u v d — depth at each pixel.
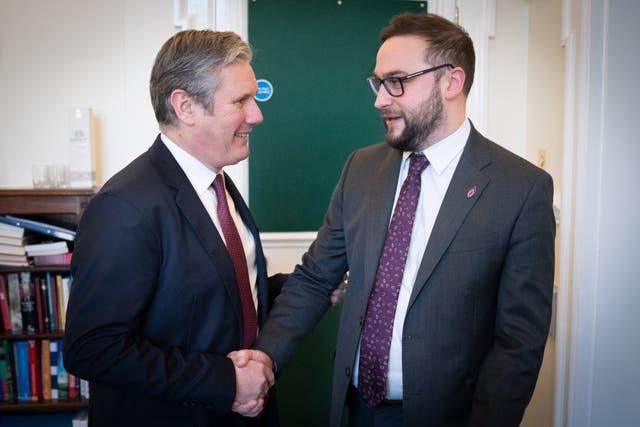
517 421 1.23
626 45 2.03
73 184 2.51
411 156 1.41
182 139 1.27
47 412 2.66
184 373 1.15
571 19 2.15
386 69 1.31
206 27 2.53
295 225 2.76
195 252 1.21
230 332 1.29
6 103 2.59
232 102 1.24
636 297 2.14
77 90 2.62
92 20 2.59
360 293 1.42
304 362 2.75
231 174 2.65
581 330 2.16
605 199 2.10
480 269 1.27
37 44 2.58
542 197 1.27
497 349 1.29
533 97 2.62
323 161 2.74
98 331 1.09
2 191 2.35
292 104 2.68
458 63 1.31
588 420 2.20
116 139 2.65
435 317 1.28
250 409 1.25
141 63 2.56
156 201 1.17
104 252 1.10
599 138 2.08
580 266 2.13
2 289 2.48
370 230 1.41
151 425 1.24
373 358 1.37
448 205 1.30
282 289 1.63
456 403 1.30
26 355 2.52
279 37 2.63
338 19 2.66
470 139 1.36
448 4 2.61
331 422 1.47
